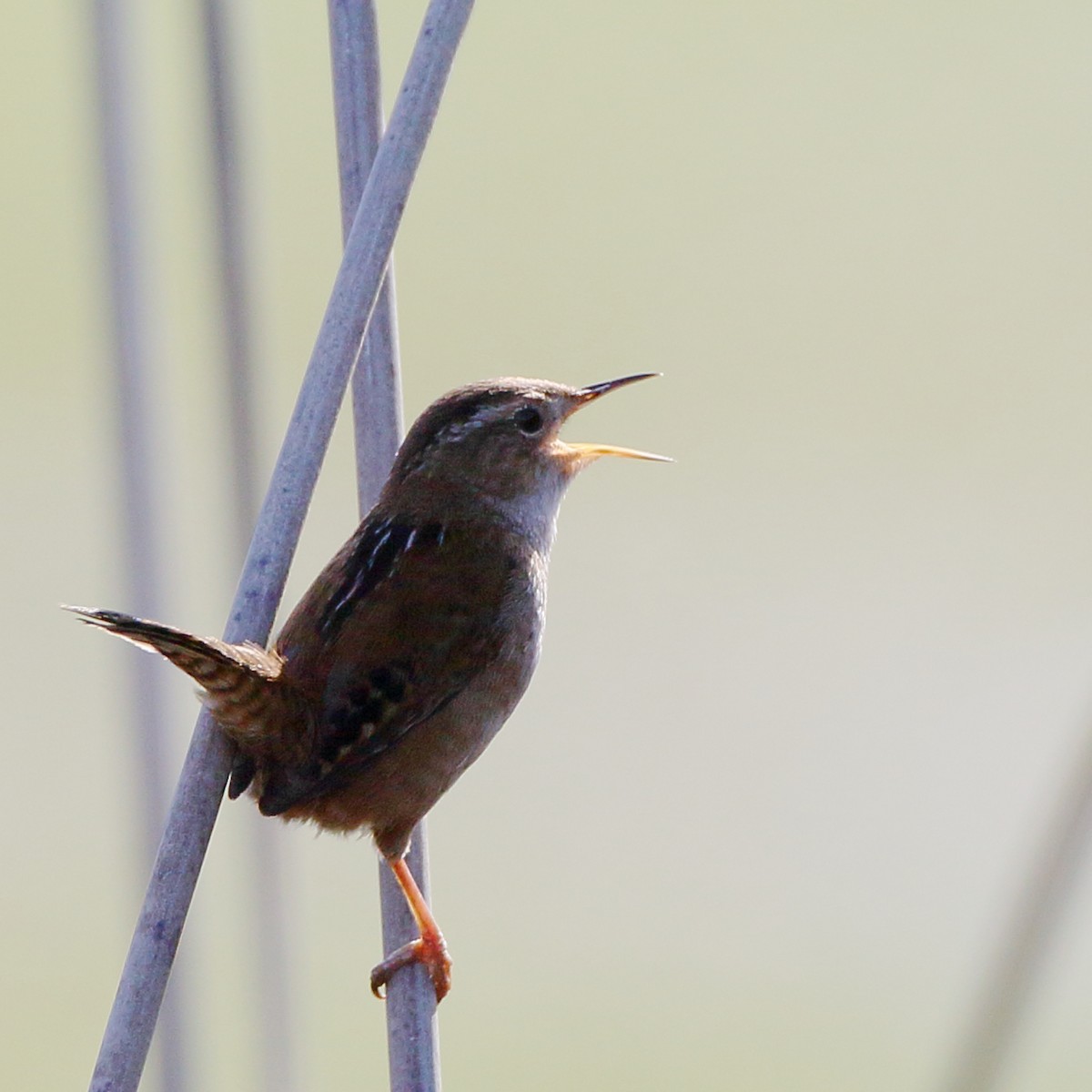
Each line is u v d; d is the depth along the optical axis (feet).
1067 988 41.09
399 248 56.80
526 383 23.08
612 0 70.03
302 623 20.40
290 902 25.95
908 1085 38.04
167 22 46.09
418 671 20.40
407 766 20.52
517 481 22.34
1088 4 71.61
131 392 25.41
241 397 25.54
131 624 17.26
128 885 26.48
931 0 72.18
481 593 21.17
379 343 20.66
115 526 25.49
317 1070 38.29
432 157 61.21
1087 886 22.63
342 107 19.74
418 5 53.62
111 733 45.68
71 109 59.47
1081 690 47.37
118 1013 17.56
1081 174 62.69
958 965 40.81
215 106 25.26
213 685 18.04
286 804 19.36
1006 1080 22.49
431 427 22.06
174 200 47.26
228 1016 33.35
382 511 21.29
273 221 53.98
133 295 25.49
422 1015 20.06
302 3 60.13
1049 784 44.86
